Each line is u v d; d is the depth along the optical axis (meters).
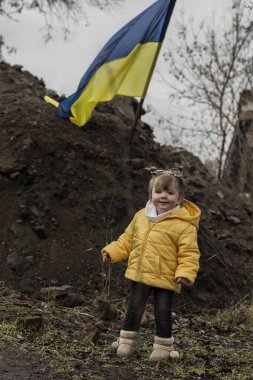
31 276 6.45
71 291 6.27
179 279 4.36
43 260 6.65
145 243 4.52
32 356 4.34
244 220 9.70
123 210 7.43
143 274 4.48
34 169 7.35
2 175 7.27
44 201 7.15
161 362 4.50
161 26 7.51
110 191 7.55
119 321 5.73
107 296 6.37
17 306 5.55
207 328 6.04
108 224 7.25
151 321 5.71
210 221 9.00
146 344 5.00
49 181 7.36
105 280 6.61
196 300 6.98
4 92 9.33
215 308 6.98
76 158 7.70
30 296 6.14
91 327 4.91
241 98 13.62
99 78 7.50
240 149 13.17
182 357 4.69
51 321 5.25
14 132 7.78
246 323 6.31
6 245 6.67
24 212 6.95
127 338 4.50
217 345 5.35
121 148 8.18
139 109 8.09
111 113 8.99
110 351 4.61
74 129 8.09
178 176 4.59
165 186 4.51
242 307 6.52
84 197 7.39
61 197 7.30
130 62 7.52
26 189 7.21
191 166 10.34
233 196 10.43
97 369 4.27
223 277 7.54
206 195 9.62
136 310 4.52
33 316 4.93
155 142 9.70
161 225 4.51
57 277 6.54
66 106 7.60
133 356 4.60
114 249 4.69
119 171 7.84
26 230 6.86
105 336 5.15
